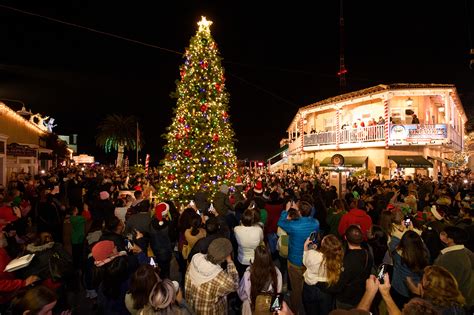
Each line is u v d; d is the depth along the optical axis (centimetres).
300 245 566
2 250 472
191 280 422
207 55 1272
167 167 1286
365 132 2322
